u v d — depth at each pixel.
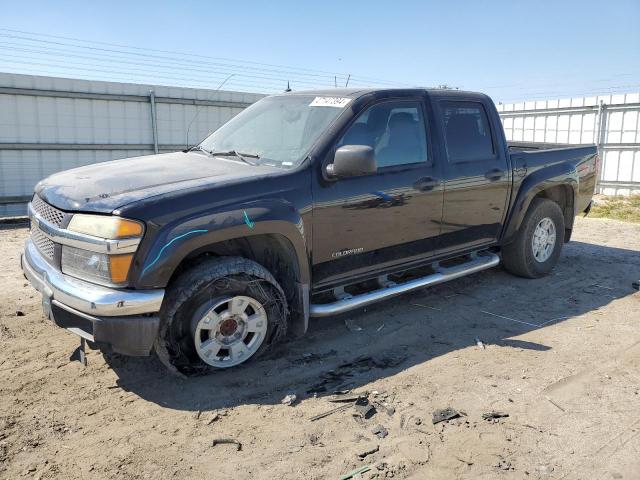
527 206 5.55
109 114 12.09
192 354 3.52
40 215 3.70
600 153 16.02
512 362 3.96
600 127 15.82
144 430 3.06
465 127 5.01
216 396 3.44
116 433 3.03
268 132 4.42
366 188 4.13
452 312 5.00
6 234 9.05
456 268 5.08
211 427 3.10
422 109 4.66
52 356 3.94
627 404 3.38
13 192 11.16
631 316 4.93
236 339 3.69
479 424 3.14
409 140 4.52
